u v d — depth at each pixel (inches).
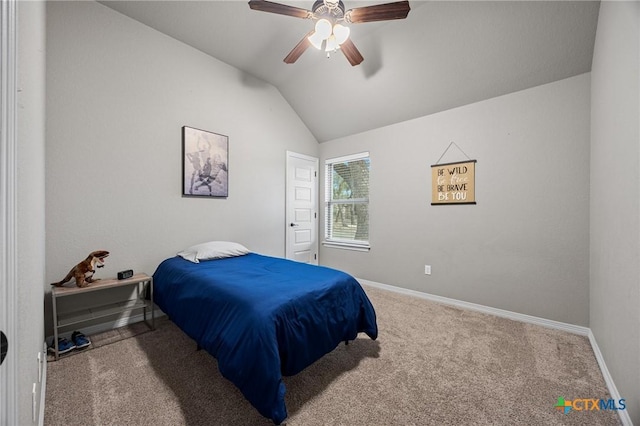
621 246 56.9
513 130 101.7
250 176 137.5
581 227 88.7
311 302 62.5
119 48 94.3
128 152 96.6
